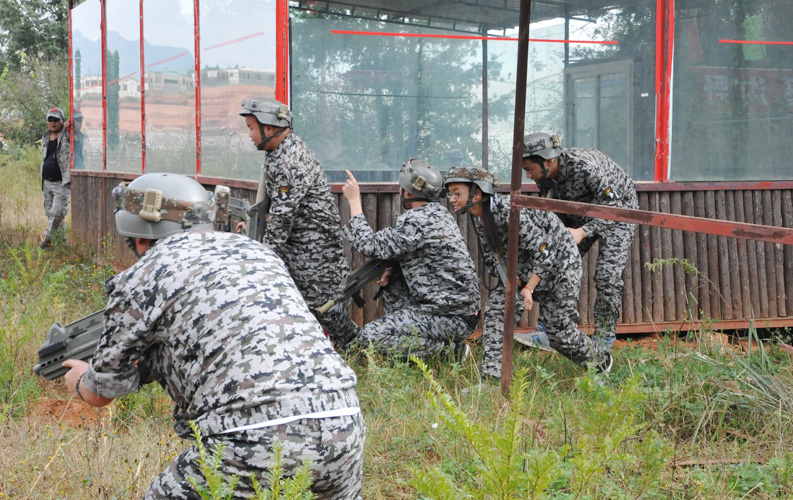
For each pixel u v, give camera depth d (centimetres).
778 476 357
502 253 516
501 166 690
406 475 373
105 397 237
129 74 954
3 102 2125
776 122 733
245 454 210
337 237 580
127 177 952
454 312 549
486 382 496
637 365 549
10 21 2306
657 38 693
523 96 471
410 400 463
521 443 369
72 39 1174
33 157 1966
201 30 758
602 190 575
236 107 682
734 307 725
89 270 806
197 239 240
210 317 222
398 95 657
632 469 343
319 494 221
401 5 650
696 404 451
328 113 639
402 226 539
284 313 225
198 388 221
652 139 701
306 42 627
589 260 695
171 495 219
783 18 725
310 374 219
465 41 671
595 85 695
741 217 725
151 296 226
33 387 462
